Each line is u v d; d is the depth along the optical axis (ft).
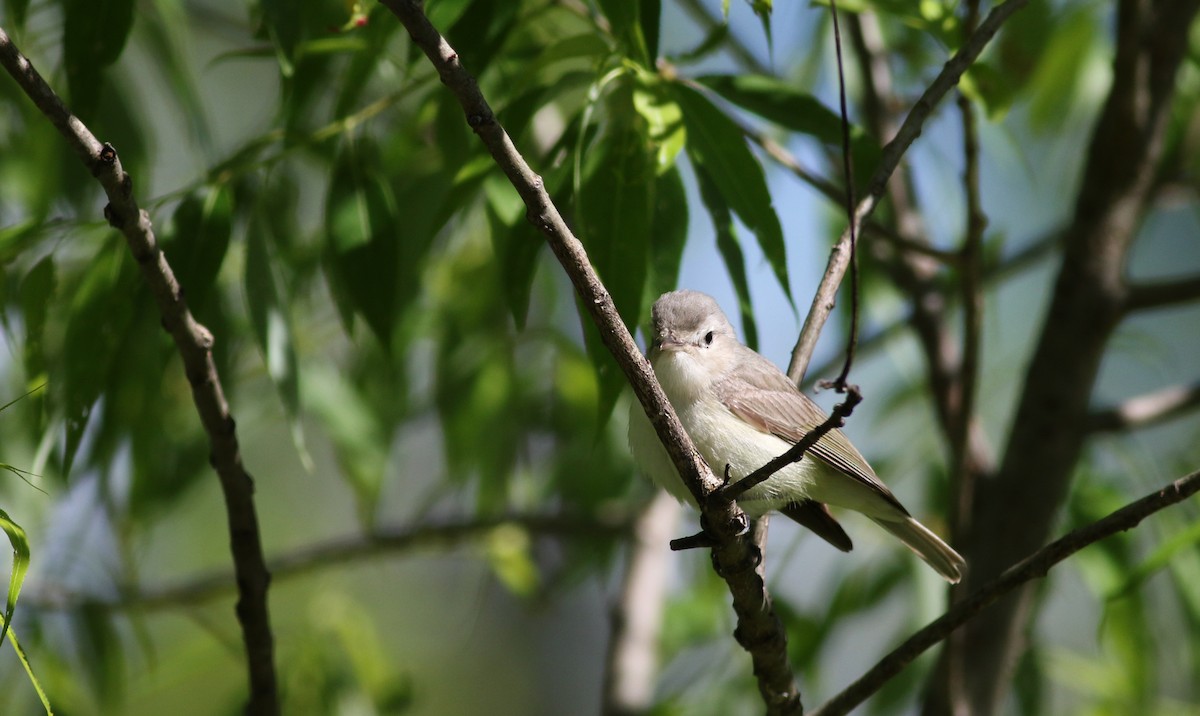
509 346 41.39
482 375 41.29
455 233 38.75
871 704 38.65
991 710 33.73
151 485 35.50
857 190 26.32
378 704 39.14
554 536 42.32
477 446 41.52
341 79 32.73
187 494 37.76
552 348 42.83
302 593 55.62
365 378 40.09
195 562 53.47
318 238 37.78
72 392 25.20
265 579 26.96
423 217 34.91
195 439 37.91
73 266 34.30
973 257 29.50
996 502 34.91
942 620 21.75
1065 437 34.60
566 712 67.05
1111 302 34.86
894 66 45.01
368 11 25.76
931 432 41.88
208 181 26.27
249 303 25.95
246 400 41.70
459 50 26.23
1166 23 34.81
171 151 51.06
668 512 42.91
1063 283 35.40
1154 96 34.94
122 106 34.58
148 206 25.95
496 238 29.71
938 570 32.73
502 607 67.62
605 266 23.38
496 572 44.32
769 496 31.86
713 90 26.45
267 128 36.83
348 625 39.63
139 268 24.63
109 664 35.99
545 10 28.84
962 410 30.53
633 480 43.91
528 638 68.13
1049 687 38.83
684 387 32.30
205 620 35.78
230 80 59.57
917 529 32.73
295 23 24.44
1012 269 42.80
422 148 35.55
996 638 33.91
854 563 39.32
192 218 25.68
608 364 23.62
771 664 23.34
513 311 25.00
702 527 21.42
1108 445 38.68
